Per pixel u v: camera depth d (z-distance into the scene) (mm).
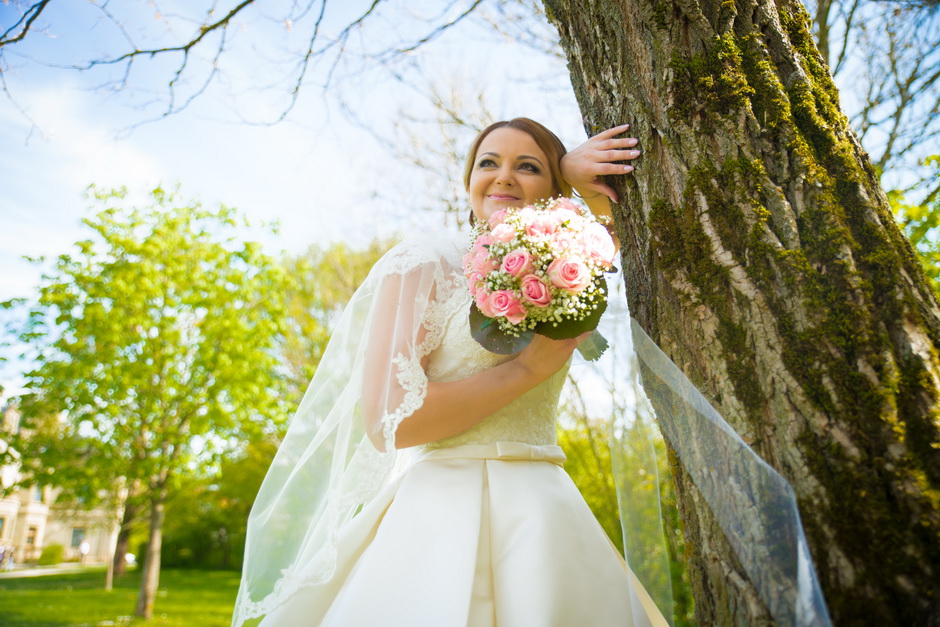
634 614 1519
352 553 1656
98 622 8930
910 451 1167
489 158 2111
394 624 1401
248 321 9797
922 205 3475
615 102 1703
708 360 1392
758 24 1566
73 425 9227
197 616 9836
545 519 1574
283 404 10039
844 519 1168
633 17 1659
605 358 1648
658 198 1549
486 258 1572
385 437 1496
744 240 1396
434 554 1507
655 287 1538
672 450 1465
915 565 1102
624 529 1474
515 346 1540
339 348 1951
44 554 35500
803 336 1287
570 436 4254
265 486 1834
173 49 3020
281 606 1605
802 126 1473
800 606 1146
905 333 1258
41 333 8867
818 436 1229
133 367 8992
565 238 1538
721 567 1307
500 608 1468
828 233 1342
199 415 9359
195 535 24359
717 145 1481
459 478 1645
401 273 1733
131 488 10141
